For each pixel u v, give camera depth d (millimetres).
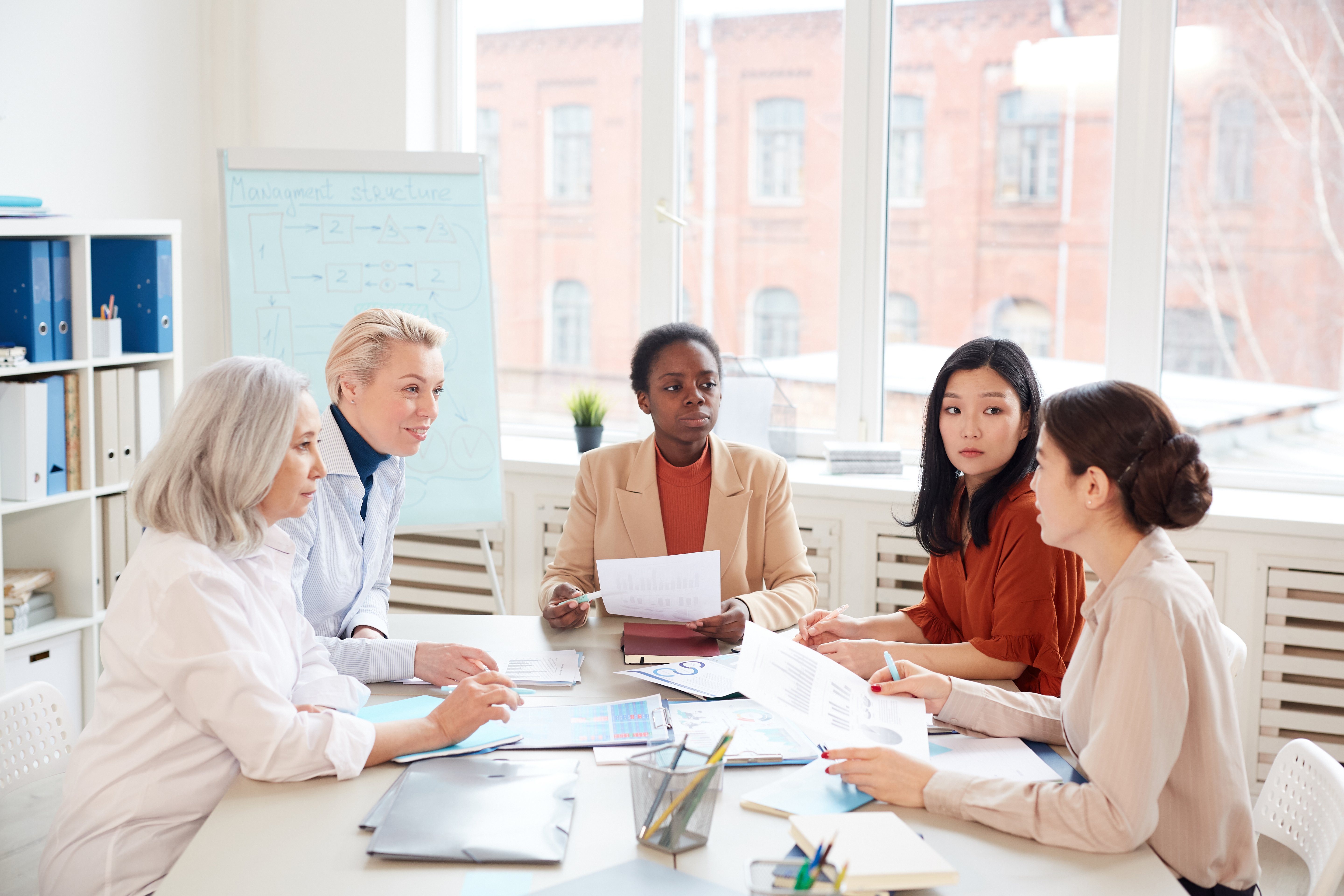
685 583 1835
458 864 1116
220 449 1341
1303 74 2732
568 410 3543
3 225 2361
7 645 2498
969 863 1128
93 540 2676
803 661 1532
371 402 1797
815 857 1013
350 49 3371
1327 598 2525
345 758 1298
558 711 1520
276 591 1449
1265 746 2594
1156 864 1132
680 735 1430
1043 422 1318
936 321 3146
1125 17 2828
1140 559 1265
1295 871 2398
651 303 3367
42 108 2895
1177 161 2863
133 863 1271
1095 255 2971
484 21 3459
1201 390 2920
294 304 2855
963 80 3029
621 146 3383
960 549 1820
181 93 3334
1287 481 2828
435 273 2936
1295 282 2805
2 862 1632
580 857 1131
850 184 3137
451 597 3252
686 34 3266
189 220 3396
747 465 2146
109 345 2695
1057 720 1447
